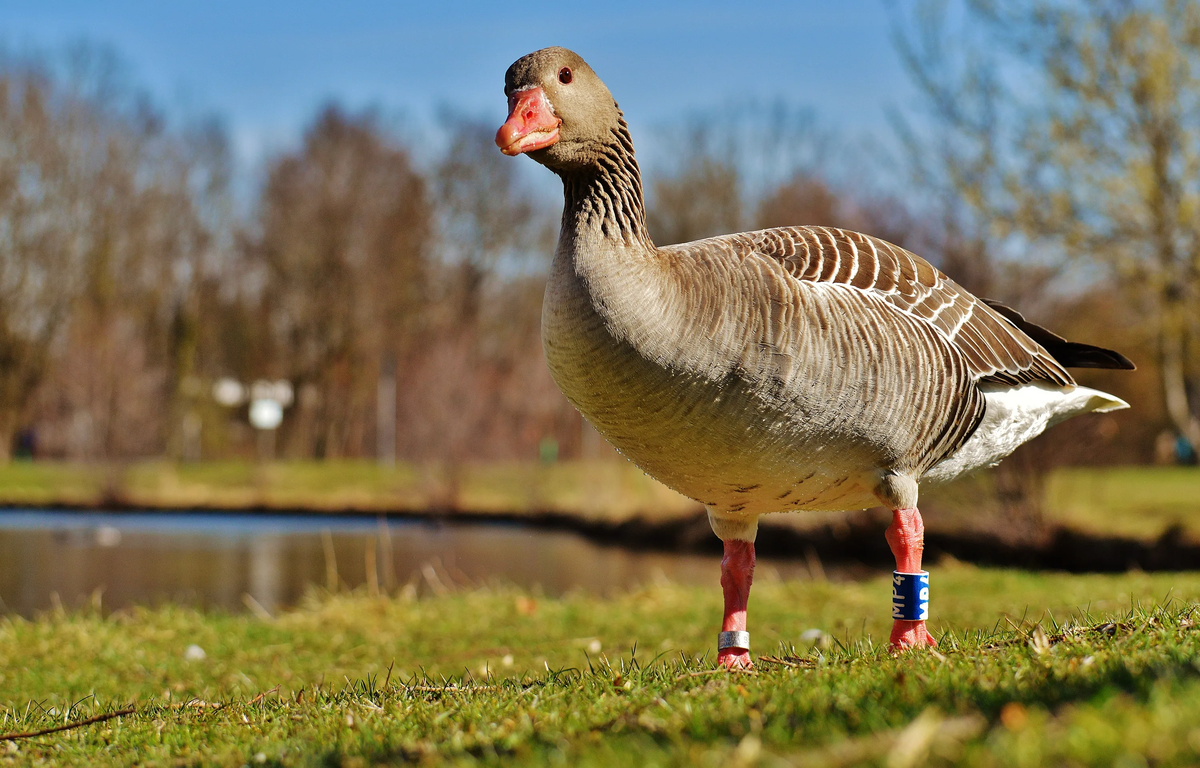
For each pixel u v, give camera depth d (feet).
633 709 12.09
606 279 14.93
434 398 107.24
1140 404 108.78
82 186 156.56
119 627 31.96
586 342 15.01
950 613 29.63
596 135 15.34
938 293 17.49
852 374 15.51
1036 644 13.79
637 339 14.75
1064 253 58.85
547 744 10.58
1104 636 14.74
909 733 8.36
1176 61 56.65
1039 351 18.57
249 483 124.06
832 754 8.38
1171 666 10.37
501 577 58.39
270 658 27.50
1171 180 57.98
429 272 174.19
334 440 174.40
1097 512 62.95
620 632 29.71
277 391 176.04
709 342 14.83
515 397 117.60
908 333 16.15
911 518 16.88
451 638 29.71
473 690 15.94
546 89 15.29
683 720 10.85
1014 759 7.75
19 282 153.69
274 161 170.81
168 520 99.76
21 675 25.27
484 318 176.35
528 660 25.68
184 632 31.40
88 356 120.98
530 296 178.60
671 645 26.78
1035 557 57.06
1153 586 32.07
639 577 57.93
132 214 159.84
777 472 16.07
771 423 15.35
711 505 17.84
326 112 171.22
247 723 14.78
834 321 15.46
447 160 177.06
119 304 157.99
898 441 16.30
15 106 152.25
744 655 18.07
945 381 16.62
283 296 170.30
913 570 16.80
